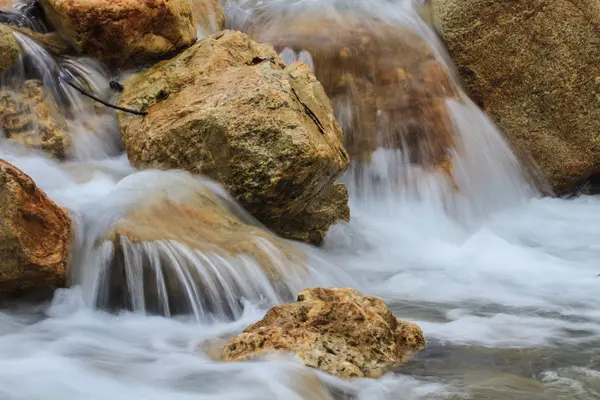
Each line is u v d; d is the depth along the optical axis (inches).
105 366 186.2
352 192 392.2
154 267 234.2
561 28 439.5
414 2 460.8
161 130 300.8
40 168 293.6
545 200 436.5
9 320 219.8
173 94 322.3
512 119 442.6
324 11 447.5
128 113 323.3
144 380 177.8
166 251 236.5
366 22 438.0
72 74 336.8
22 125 313.9
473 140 414.9
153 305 233.3
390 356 192.7
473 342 215.3
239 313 234.7
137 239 236.5
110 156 329.7
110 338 210.7
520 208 419.8
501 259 327.3
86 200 260.8
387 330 196.7
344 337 191.5
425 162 399.2
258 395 169.9
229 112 284.4
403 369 191.6
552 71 440.8
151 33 350.0
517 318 243.0
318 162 276.7
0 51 319.3
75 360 189.2
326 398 171.6
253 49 349.1
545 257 334.0
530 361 201.3
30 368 180.2
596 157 441.7
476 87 443.5
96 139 327.6
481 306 257.3
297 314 195.8
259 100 285.0
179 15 357.1
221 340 210.7
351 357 186.9
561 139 442.0
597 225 393.7
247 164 277.7
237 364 184.9
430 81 418.6
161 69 335.9
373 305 204.2
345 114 402.0
